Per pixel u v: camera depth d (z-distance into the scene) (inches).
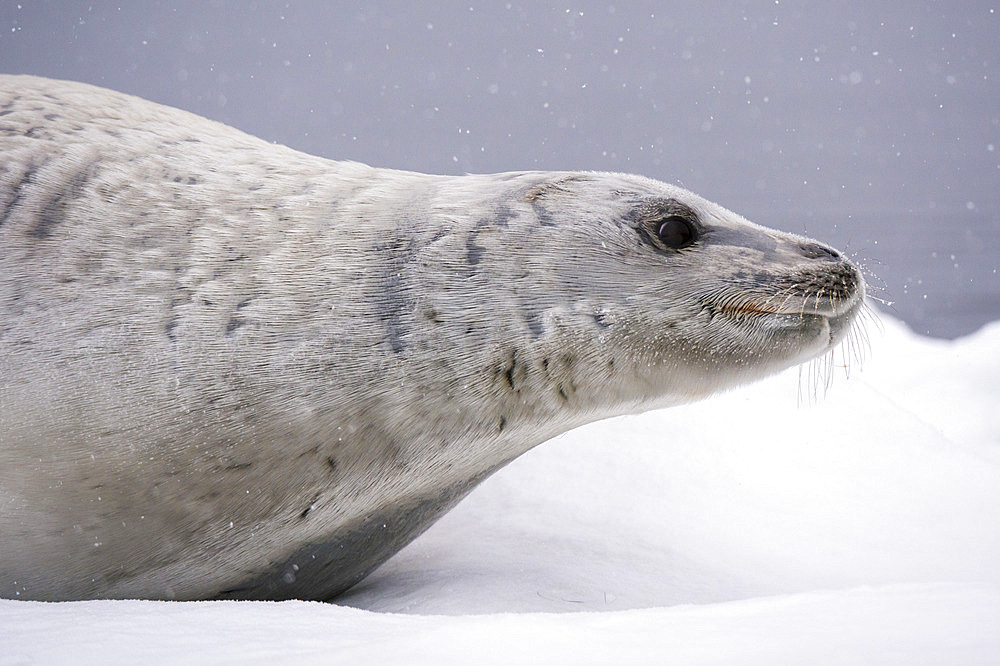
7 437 320.2
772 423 344.8
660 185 326.3
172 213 323.6
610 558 329.4
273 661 309.3
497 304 323.0
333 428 322.0
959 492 339.6
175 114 329.1
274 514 322.7
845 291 324.8
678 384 324.5
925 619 309.9
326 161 327.0
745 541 333.4
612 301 323.3
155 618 313.3
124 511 321.1
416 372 322.3
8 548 320.8
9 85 328.2
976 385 397.1
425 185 325.7
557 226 323.9
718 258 324.5
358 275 323.0
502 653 308.8
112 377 321.1
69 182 323.9
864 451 343.3
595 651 308.8
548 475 338.6
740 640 309.3
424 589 324.8
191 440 321.1
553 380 323.3
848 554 332.8
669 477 339.0
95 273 322.3
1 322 321.4
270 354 321.7
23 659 310.2
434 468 323.9
